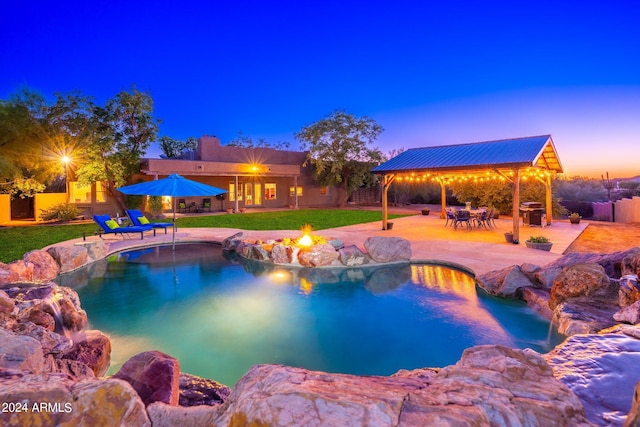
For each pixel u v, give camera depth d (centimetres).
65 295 573
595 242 1246
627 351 311
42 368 317
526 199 2166
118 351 536
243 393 205
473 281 862
